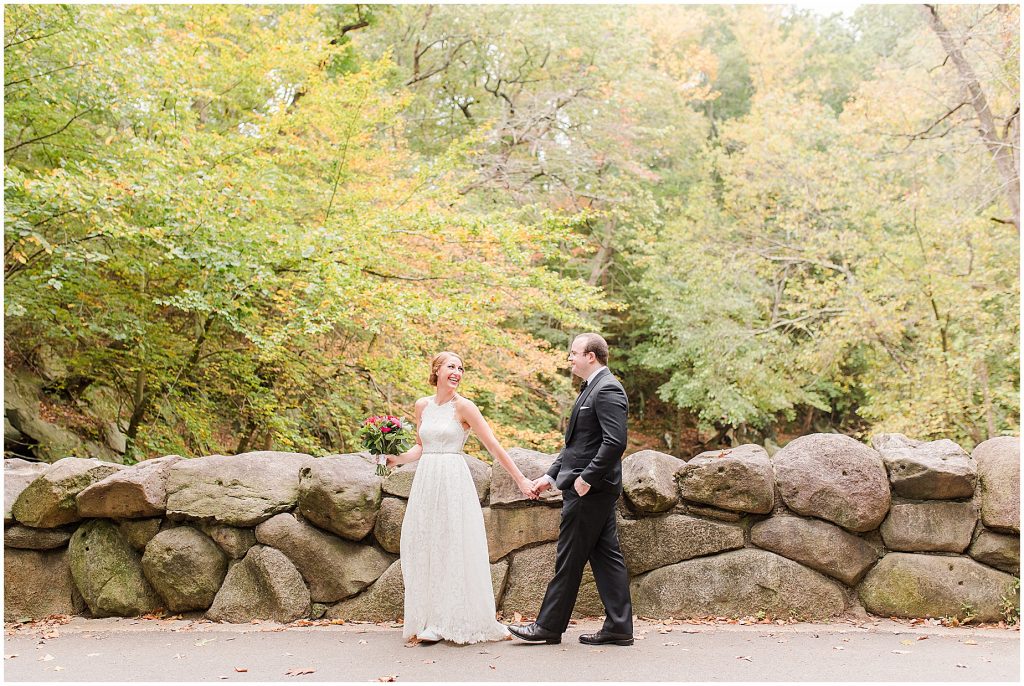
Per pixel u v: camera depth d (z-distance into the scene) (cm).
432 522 398
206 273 748
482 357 973
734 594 436
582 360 402
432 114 1627
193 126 847
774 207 1597
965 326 1129
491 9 1506
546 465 465
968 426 1074
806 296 1346
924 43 1264
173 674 336
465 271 809
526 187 1340
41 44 712
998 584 422
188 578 454
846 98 2231
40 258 751
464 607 388
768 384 1485
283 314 823
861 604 436
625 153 1608
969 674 324
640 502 451
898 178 1366
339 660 357
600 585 386
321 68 973
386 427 420
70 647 389
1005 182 1129
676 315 1538
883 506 438
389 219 784
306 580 453
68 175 641
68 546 477
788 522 443
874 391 1263
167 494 466
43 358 970
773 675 325
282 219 813
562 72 1568
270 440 968
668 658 353
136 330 796
